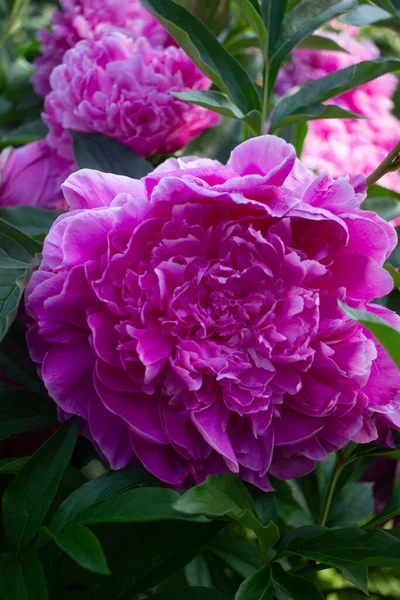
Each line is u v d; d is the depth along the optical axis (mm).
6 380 654
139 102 721
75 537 512
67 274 558
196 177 555
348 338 564
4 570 537
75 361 567
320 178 562
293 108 700
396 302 658
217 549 707
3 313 590
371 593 734
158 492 526
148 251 564
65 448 561
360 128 836
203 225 565
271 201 559
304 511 703
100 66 744
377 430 598
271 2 713
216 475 542
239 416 569
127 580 574
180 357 558
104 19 806
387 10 721
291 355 559
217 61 695
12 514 550
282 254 558
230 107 679
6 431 607
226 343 571
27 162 779
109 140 731
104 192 583
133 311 555
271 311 561
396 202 726
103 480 560
